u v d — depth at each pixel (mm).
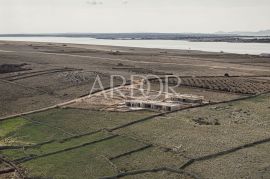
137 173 48031
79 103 81938
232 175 45844
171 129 62844
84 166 51000
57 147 58312
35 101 84812
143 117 69812
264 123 65562
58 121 70188
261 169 47188
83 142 59500
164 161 50969
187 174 46844
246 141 56625
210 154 52156
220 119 68062
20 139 62812
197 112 72438
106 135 61500
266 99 83125
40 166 51688
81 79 103062
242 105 77812
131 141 58375
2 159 54250
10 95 89062
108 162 51781
